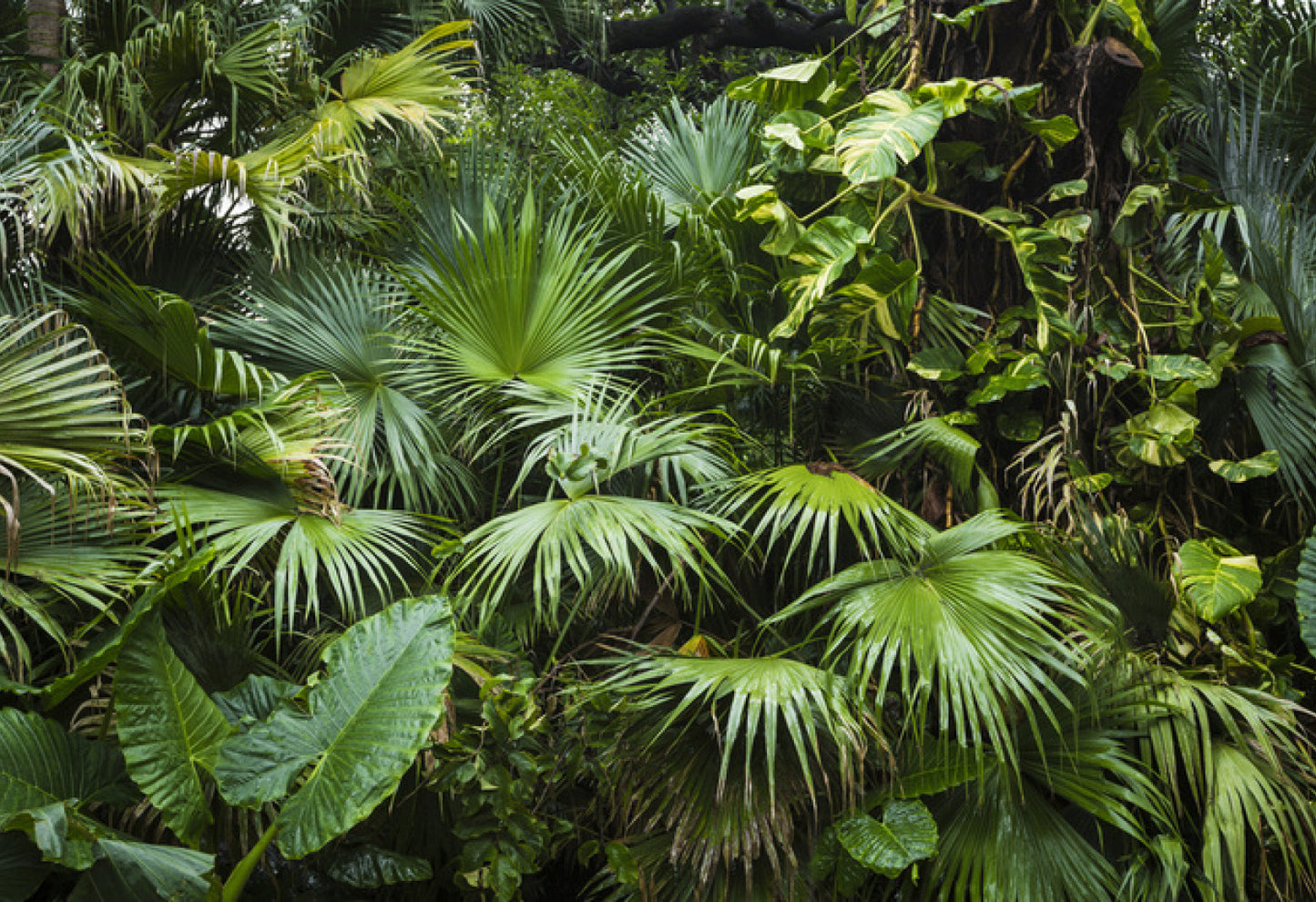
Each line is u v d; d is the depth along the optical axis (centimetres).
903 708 306
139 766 250
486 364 363
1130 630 314
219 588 306
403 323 378
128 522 299
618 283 367
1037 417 364
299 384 329
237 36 461
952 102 351
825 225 360
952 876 274
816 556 348
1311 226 395
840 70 387
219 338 368
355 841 294
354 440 351
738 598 298
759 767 277
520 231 357
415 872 284
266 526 306
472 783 288
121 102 417
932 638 266
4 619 265
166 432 303
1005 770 272
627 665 291
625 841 291
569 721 308
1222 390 373
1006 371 347
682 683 281
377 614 282
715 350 381
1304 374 354
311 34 490
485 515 392
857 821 269
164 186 366
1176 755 308
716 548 344
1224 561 315
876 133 348
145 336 332
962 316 382
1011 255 382
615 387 353
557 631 357
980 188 381
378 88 450
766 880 276
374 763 249
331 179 404
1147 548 355
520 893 305
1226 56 467
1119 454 358
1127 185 381
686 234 404
